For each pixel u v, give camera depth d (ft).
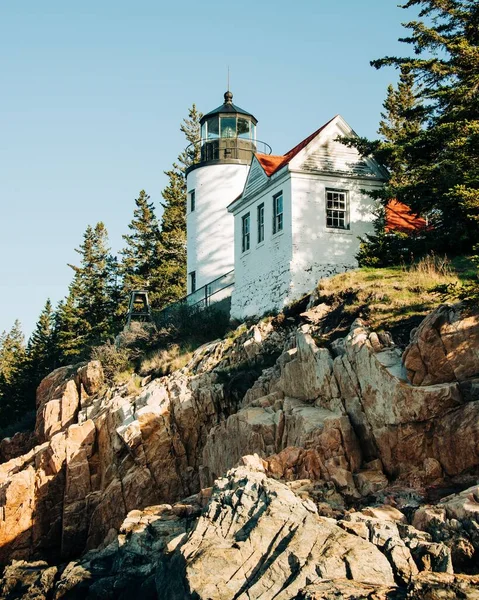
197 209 153.17
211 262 149.38
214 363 102.47
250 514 55.21
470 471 59.88
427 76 100.42
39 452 111.55
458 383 63.87
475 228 91.09
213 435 86.07
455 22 98.37
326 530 51.60
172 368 110.83
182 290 203.62
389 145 98.68
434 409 63.10
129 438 95.35
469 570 48.70
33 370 204.03
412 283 86.53
